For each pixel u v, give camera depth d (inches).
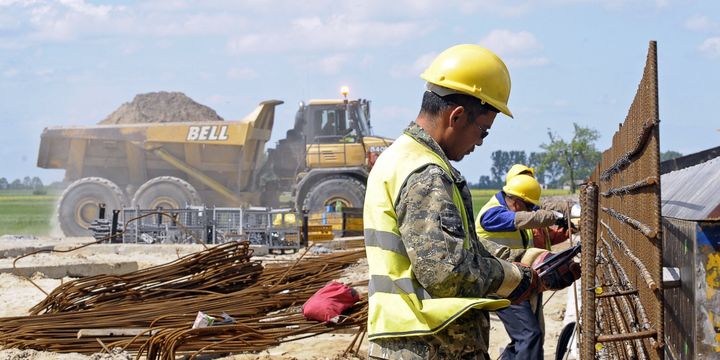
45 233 1502.2
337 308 308.8
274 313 343.9
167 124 1080.2
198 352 292.2
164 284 373.4
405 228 132.2
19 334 306.7
